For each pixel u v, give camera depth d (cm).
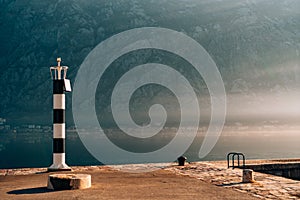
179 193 1170
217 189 1245
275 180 1431
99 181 1434
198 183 1375
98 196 1122
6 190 1248
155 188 1268
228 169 1783
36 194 1166
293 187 1274
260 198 1093
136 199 1076
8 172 1750
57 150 1802
